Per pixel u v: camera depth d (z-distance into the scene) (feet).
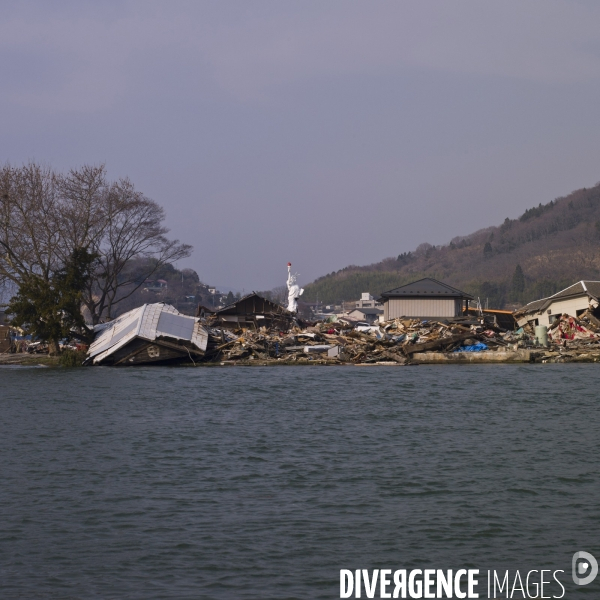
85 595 49.03
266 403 124.88
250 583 50.72
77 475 76.33
